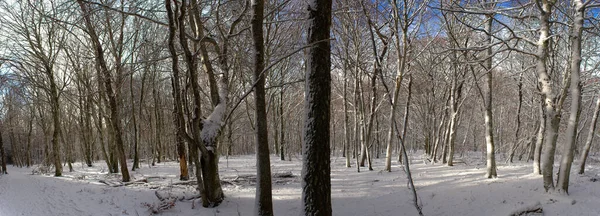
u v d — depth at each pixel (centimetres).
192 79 957
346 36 1917
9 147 3925
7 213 877
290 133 3712
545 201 840
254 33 774
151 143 2981
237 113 2478
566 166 864
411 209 1009
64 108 2903
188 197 1102
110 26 1644
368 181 1535
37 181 1405
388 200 1137
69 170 2227
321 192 643
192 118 967
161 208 971
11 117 3244
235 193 1230
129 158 3344
